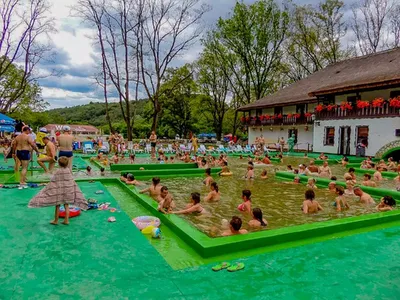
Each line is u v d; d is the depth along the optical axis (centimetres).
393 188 1108
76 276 356
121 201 834
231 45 3906
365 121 2330
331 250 470
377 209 800
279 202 890
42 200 520
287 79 4588
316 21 3747
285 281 365
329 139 2689
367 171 1549
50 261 395
